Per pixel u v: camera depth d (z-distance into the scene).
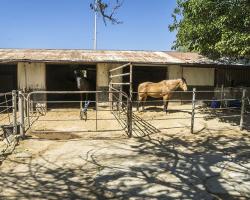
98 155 6.08
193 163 5.68
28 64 11.66
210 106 12.72
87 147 6.62
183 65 12.40
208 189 4.52
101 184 4.65
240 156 6.16
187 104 13.08
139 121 9.40
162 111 11.21
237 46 7.76
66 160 5.76
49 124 9.01
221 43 7.96
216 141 7.28
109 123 9.17
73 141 7.10
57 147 6.59
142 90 10.85
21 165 5.46
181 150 6.52
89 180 4.81
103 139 7.31
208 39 8.94
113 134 7.79
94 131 7.76
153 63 11.74
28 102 7.80
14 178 4.86
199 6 8.45
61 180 4.80
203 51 9.55
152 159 5.89
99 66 12.22
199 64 12.21
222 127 8.75
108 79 12.31
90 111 11.67
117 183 4.70
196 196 4.28
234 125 9.05
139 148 6.62
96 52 14.00
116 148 6.58
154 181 4.79
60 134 7.78
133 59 12.25
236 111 11.60
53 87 15.84
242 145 6.98
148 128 8.46
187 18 9.40
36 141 6.98
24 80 11.69
